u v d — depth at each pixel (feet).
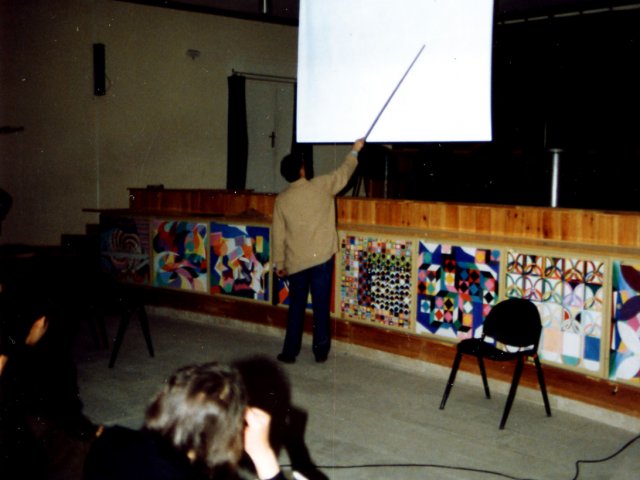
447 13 16.75
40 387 7.55
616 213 13.33
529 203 29.04
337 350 17.51
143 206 23.07
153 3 28.84
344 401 13.84
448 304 14.97
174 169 30.66
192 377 4.62
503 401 13.89
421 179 29.60
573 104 27.94
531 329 12.20
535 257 13.37
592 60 27.20
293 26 34.76
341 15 18.66
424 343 15.66
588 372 12.78
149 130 29.55
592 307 12.64
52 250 24.38
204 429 4.46
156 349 17.72
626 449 11.52
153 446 4.50
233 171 32.60
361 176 31.55
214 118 31.99
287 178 16.35
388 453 11.32
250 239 19.03
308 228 15.90
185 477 4.43
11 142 25.49
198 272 20.38
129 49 28.53
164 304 21.49
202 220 20.03
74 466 7.51
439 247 14.99
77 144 27.30
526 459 11.11
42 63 26.04
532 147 28.96
